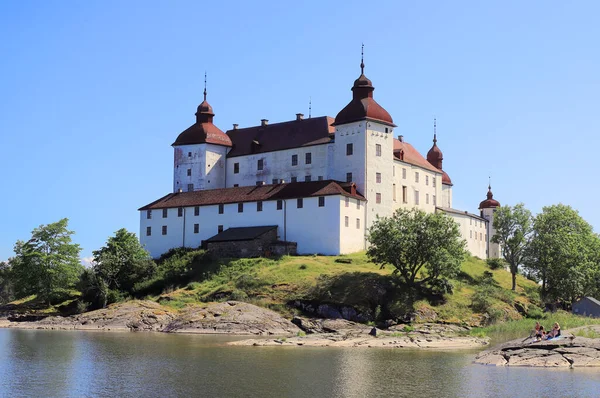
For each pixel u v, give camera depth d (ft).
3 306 346.95
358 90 390.01
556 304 352.90
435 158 506.89
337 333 254.27
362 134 377.09
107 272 335.47
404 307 284.00
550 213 372.58
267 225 369.50
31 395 147.74
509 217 367.86
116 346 220.64
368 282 298.35
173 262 358.84
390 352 213.25
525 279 401.29
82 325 290.35
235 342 230.68
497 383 161.07
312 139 409.49
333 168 390.21
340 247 348.18
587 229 390.21
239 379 164.35
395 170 409.90
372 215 373.81
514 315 299.58
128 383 159.43
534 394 149.79
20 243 357.20
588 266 362.12
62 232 353.31
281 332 262.88
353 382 161.79
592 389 154.30
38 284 341.62
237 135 452.35
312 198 357.20
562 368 181.68
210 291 313.12
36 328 289.94
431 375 171.22
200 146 431.02
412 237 295.89
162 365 183.01
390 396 147.95
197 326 268.82
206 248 375.25
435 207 452.76
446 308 290.56
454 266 296.10
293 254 357.00
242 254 355.36
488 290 317.22
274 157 419.95
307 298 291.17
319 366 182.91
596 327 237.86
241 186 431.84
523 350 196.34
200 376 167.73
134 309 295.48
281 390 152.76
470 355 207.51
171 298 311.06
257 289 304.50
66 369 176.86
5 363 186.39
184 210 398.01
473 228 481.87
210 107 446.60
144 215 411.75
